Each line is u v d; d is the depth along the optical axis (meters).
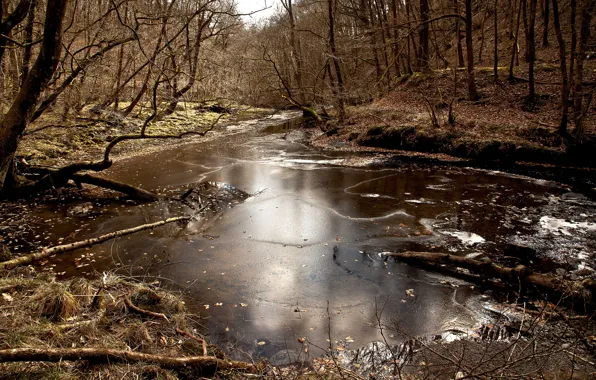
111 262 7.15
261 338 5.07
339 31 31.81
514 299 5.88
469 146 15.20
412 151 16.75
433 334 5.11
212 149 18.14
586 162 13.01
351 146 18.30
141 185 12.16
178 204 10.37
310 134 22.34
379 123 20.06
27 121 6.20
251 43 28.91
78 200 10.55
